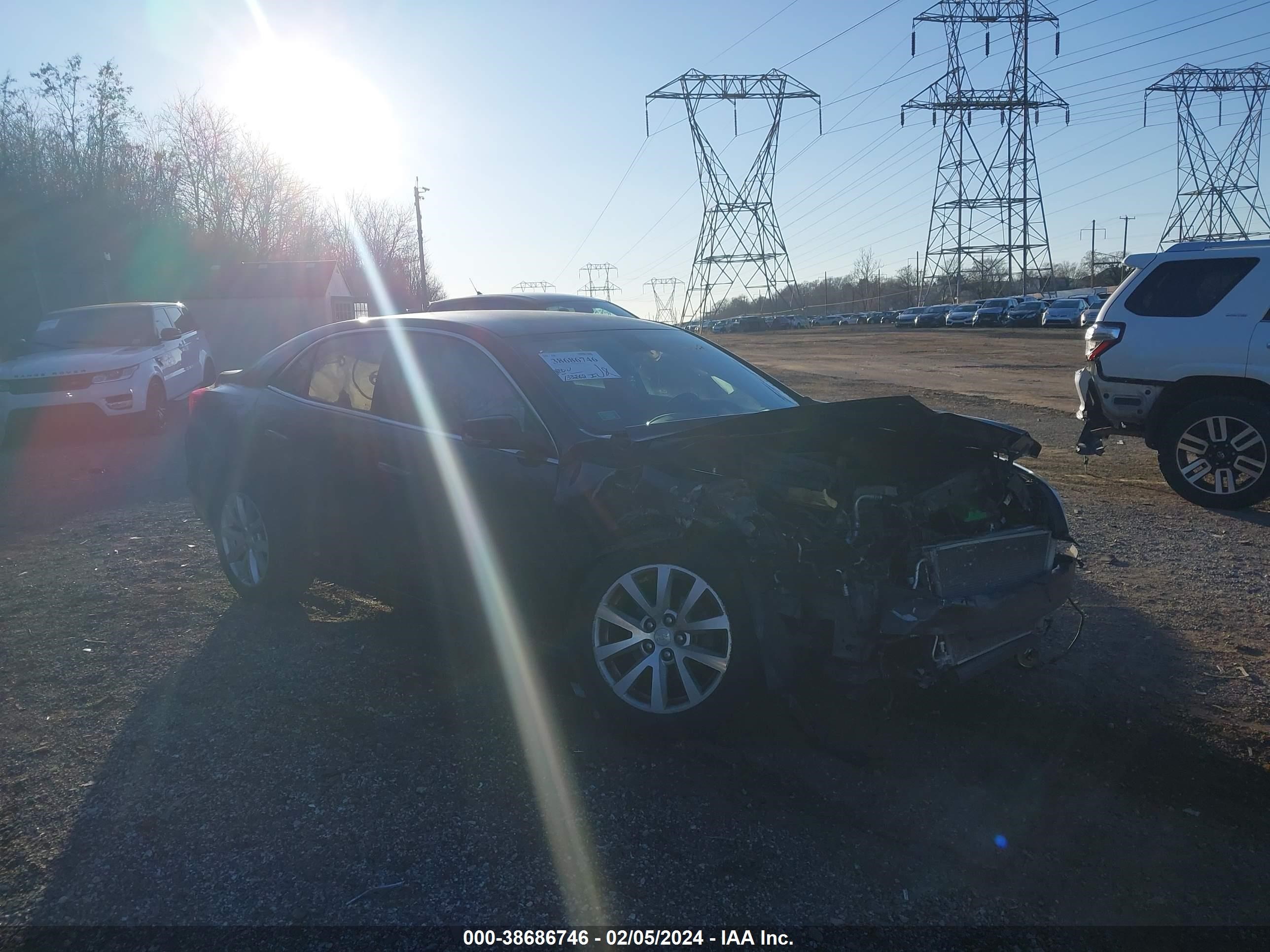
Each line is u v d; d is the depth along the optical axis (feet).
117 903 9.59
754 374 17.72
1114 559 19.90
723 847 10.36
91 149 105.60
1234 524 22.71
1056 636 15.72
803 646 11.82
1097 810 11.03
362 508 15.83
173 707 13.93
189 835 10.70
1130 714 13.00
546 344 15.33
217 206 141.59
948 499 12.92
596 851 10.29
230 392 19.03
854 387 63.36
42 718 13.65
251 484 17.78
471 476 14.11
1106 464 31.45
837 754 12.23
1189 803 11.18
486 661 15.40
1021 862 10.08
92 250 99.71
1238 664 14.52
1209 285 24.79
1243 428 23.81
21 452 40.52
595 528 12.59
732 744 12.51
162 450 39.22
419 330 16.11
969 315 195.62
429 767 12.08
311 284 100.37
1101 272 277.44
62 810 11.25
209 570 20.89
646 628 12.37
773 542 11.63
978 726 12.91
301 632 16.90
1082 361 92.43
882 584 11.39
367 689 14.38
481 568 14.06
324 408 16.90
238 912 9.42
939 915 9.29
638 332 17.19
